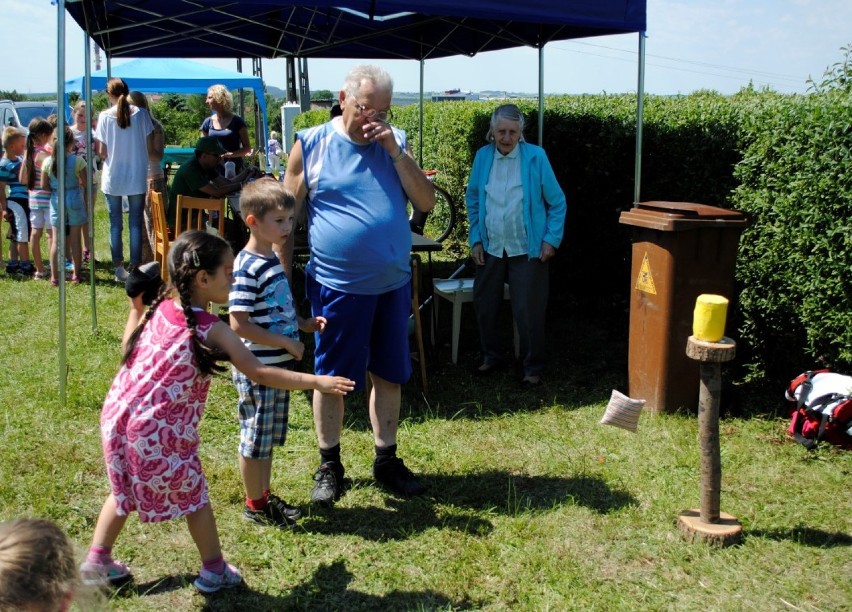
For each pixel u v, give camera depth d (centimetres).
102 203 1611
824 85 462
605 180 685
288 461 418
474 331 675
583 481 393
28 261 895
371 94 334
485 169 534
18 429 448
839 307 446
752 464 409
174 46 903
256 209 311
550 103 831
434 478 400
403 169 352
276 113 3275
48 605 165
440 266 923
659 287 455
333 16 742
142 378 267
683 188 579
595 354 616
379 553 329
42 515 355
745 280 510
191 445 277
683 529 339
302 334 671
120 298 769
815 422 427
